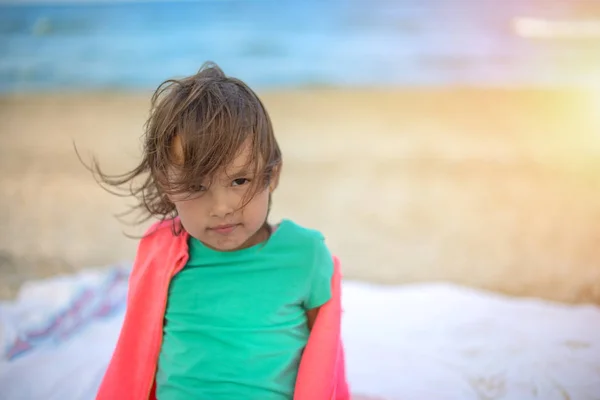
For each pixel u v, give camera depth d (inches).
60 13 451.8
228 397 55.3
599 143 213.2
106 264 134.2
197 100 50.5
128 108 279.9
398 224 154.3
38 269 132.0
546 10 412.5
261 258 56.8
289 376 57.5
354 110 267.4
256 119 51.2
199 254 57.4
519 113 254.8
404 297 109.9
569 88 289.7
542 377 83.4
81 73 346.0
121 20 442.9
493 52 356.2
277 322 56.6
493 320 100.0
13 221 160.1
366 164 199.8
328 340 57.0
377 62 350.6
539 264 129.1
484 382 83.2
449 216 157.8
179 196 50.5
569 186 174.9
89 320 101.9
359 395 77.9
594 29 380.8
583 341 92.8
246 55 378.3
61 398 80.2
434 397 79.6
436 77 320.2
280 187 181.9
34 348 93.6
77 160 207.0
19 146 224.4
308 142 224.4
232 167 49.4
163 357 56.9
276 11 445.4
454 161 199.2
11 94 307.0
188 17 443.8
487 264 130.5
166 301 57.0
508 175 185.6
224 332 55.8
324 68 346.3
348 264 132.3
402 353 90.4
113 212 165.6
